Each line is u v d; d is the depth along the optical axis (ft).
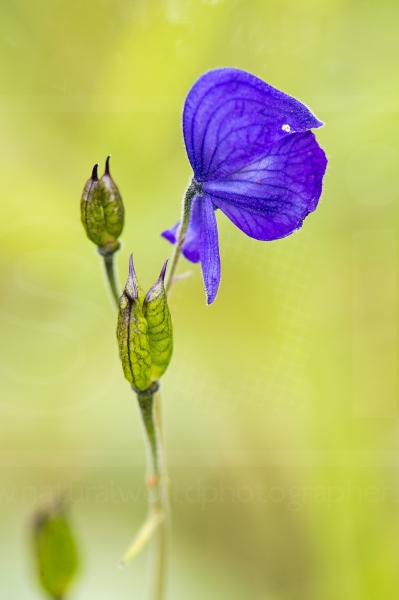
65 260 1.28
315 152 0.87
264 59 1.24
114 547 1.29
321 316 1.24
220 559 1.34
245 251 1.24
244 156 0.88
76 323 1.31
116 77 1.23
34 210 1.24
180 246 0.90
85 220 0.91
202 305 1.25
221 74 0.87
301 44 1.24
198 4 1.21
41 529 1.03
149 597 1.07
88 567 1.25
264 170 0.88
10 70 1.23
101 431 1.38
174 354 1.27
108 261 0.92
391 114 1.23
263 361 1.25
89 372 1.34
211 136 0.88
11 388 1.32
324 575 1.23
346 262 1.24
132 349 0.89
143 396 0.90
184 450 1.35
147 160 1.24
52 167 1.25
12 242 1.25
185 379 1.28
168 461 1.36
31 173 1.24
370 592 1.19
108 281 0.92
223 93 0.87
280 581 1.31
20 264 1.26
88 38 1.22
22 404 1.34
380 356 1.24
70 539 1.04
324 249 1.24
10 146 1.23
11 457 1.34
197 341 1.25
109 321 1.32
